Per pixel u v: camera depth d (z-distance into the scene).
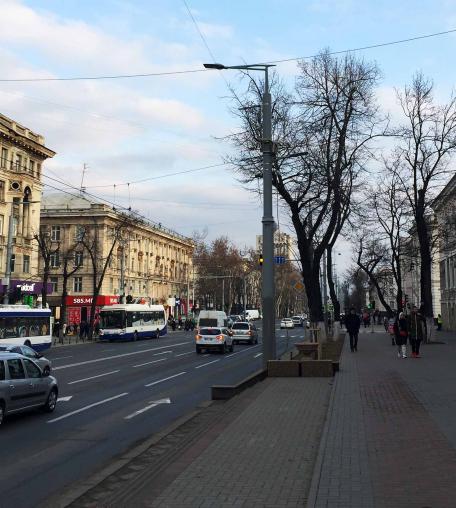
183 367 24.39
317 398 12.62
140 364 26.05
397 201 39.81
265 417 10.30
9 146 51.00
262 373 16.83
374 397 12.27
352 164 27.94
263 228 18.12
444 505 5.23
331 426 9.17
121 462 7.54
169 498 5.70
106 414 12.32
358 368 18.94
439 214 43.25
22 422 11.39
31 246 54.28
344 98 27.22
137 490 6.08
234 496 5.74
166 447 8.45
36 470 7.60
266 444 8.12
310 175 26.69
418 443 7.84
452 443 7.77
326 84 27.34
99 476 6.89
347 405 11.25
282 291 104.31
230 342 35.91
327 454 7.33
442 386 13.80
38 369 12.48
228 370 22.91
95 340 52.41
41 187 56.06
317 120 27.08
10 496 6.43
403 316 23.23
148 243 90.75
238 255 101.38
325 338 28.36
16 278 52.00
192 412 11.56
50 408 12.65
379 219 41.03
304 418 10.18
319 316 28.05
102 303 73.06
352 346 27.94
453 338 41.12
